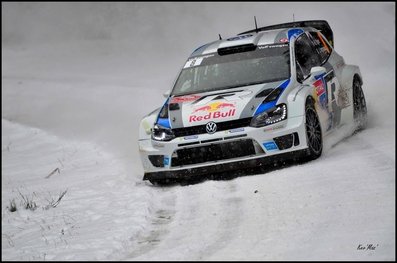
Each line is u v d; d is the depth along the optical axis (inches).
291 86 960.9
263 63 1025.5
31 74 2559.1
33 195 1084.5
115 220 818.2
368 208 701.9
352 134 1112.2
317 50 1101.7
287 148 915.4
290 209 741.3
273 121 911.7
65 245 734.5
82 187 1072.8
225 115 926.4
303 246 613.0
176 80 1069.1
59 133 1676.9
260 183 872.3
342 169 872.9
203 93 1005.8
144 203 879.7
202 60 1079.0
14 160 1469.0
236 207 788.6
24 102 2116.1
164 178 960.3
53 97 2128.4
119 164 1235.9
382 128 1136.8
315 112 967.0
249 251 619.2
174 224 766.5
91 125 1705.2
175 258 627.8
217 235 693.3
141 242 714.2
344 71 1138.0
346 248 591.8
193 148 932.0
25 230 855.7
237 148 917.8
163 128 956.6
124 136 1521.9
